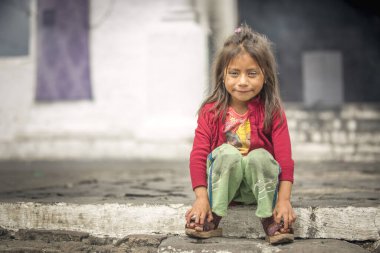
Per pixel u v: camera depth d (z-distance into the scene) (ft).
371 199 8.51
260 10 43.52
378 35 42.83
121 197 9.23
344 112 27.55
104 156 25.45
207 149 7.31
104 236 8.07
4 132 27.20
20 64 27.22
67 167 19.17
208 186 7.09
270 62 7.16
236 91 7.07
